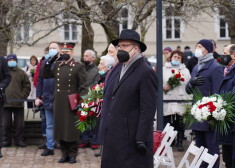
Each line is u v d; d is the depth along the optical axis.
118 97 6.27
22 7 13.61
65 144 10.21
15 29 14.12
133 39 6.27
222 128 7.56
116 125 6.23
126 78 6.29
